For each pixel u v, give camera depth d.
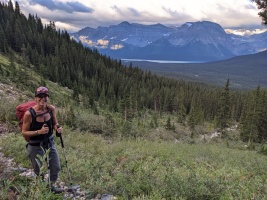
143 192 5.60
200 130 63.12
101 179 6.52
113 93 96.56
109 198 5.52
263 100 56.22
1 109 13.01
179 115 73.81
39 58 97.38
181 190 5.55
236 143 46.66
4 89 23.08
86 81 100.31
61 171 6.92
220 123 61.66
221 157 14.09
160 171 7.42
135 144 14.71
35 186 4.27
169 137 36.66
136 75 138.00
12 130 11.59
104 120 25.33
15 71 49.75
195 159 12.08
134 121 50.47
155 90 109.75
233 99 95.69
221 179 6.68
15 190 4.91
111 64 143.62
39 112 4.82
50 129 5.00
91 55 136.00
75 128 20.44
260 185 6.62
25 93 26.75
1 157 7.30
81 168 7.29
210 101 95.88
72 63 110.12
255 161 12.98
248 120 54.84
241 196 5.39
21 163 6.91
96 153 10.46
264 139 53.38
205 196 5.55
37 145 4.89
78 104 55.88
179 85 134.62
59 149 9.50
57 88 74.38
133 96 82.44
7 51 95.31
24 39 110.69
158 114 85.69
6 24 113.94
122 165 8.48
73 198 5.29
